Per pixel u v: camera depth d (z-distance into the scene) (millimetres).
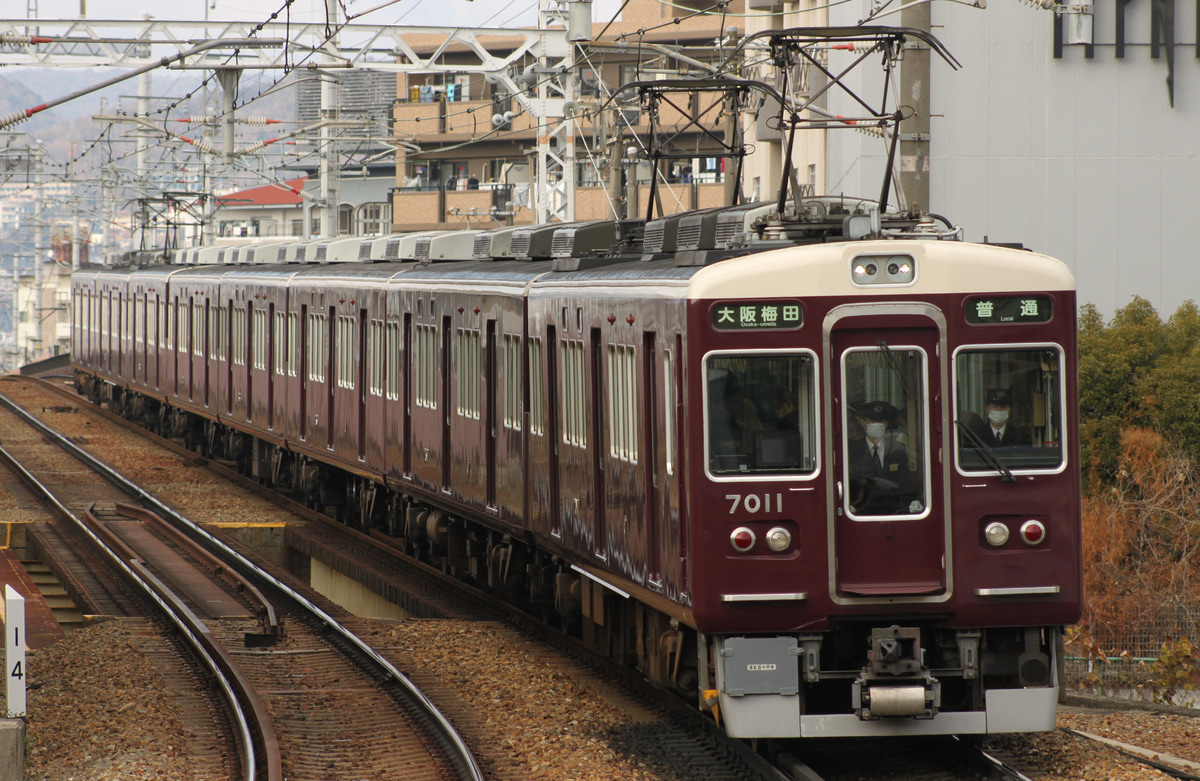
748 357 33562
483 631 52812
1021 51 100562
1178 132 101188
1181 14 100812
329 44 100438
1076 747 35656
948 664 34438
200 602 58844
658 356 36406
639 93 53219
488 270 55219
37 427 132375
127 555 69375
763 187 123438
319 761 36906
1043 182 101188
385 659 47500
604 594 44844
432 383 60625
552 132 105688
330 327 77188
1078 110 101000
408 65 102625
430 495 61438
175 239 145375
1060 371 33812
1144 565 86938
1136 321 99062
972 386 33750
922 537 33656
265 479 97625
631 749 36562
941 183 100688
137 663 47188
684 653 37375
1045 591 33688
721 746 36375
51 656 49594
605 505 41719
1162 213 101625
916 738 37312
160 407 128375
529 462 49188
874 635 33156
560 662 47219
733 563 33438
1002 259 33719
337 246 87000
